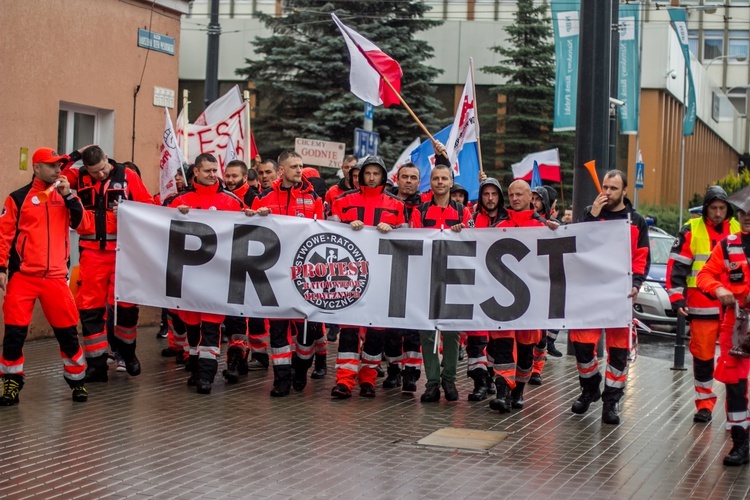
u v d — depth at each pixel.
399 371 10.71
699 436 8.57
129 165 10.84
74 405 9.04
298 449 7.72
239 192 11.60
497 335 9.55
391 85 11.53
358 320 9.85
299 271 9.95
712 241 9.10
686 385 11.33
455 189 11.19
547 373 12.03
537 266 9.52
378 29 31.17
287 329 10.02
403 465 7.32
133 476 6.82
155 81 14.60
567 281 9.42
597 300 9.29
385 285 9.87
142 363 11.45
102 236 10.14
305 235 9.98
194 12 43.94
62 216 9.03
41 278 8.89
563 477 7.09
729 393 7.63
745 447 7.58
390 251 9.88
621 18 22.28
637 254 9.39
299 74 32.09
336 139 31.50
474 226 10.25
